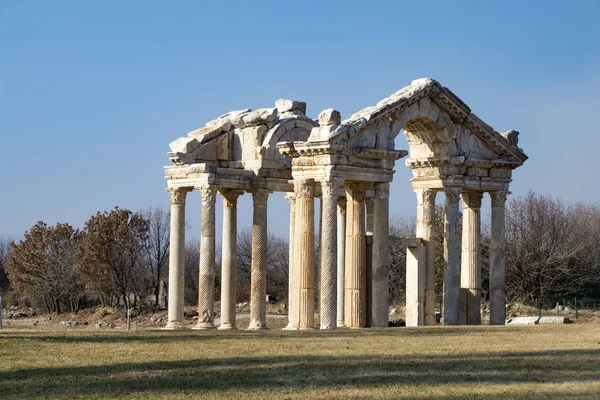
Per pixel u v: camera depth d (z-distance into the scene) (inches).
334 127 2063.2
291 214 2469.2
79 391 1138.7
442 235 3870.6
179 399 1079.0
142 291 4840.1
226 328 2381.9
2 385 1191.6
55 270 4884.4
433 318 2357.3
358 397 1086.4
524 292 3983.8
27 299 5482.3
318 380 1203.2
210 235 2309.3
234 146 2420.0
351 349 1531.7
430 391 1123.9
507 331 1941.4
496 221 2450.8
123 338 1750.7
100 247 4532.5
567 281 4037.9
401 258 4264.3
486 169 2410.2
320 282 2090.3
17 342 1657.2
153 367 1325.0
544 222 4084.6
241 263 5408.5
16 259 4990.2
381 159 2167.8
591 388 1146.7
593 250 4131.4
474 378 1222.9
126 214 4677.7
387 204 2191.2
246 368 1306.6
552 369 1301.7
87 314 4734.3
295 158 2128.4
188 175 2326.5
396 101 2172.7
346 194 2285.9
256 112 2384.4
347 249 2194.9
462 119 2338.8
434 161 2333.9
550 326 2145.7
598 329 2012.8
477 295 2433.6
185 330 2055.9
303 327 2132.1
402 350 1515.7
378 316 2182.6
